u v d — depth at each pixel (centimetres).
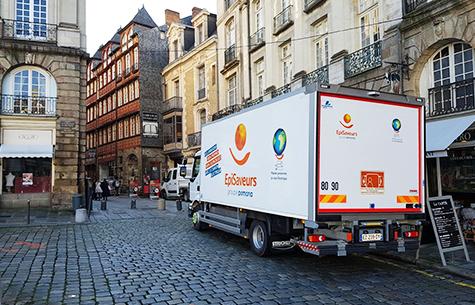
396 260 806
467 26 1034
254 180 843
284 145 736
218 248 945
